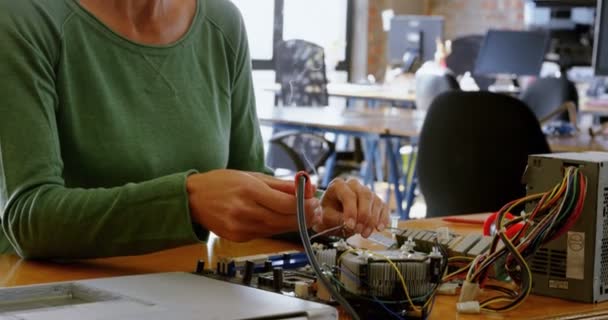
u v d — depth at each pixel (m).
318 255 0.97
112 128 1.30
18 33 1.21
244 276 0.97
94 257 1.16
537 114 5.19
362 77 7.70
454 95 3.15
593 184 1.08
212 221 1.05
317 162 5.07
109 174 1.30
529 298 1.10
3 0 1.22
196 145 1.38
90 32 1.31
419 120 4.70
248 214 1.02
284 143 4.76
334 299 0.90
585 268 1.09
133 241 1.11
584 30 6.17
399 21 6.84
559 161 1.11
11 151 1.19
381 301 0.90
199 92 1.42
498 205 3.14
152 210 1.08
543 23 6.43
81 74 1.29
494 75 6.42
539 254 1.11
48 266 1.18
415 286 0.91
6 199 1.19
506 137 3.08
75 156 1.29
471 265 1.07
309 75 5.82
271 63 7.14
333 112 5.19
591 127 3.88
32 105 1.21
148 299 0.83
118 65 1.33
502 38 6.24
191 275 0.98
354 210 1.16
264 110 5.24
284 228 1.04
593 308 1.07
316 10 7.45
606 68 3.74
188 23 1.43
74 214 1.12
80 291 0.89
